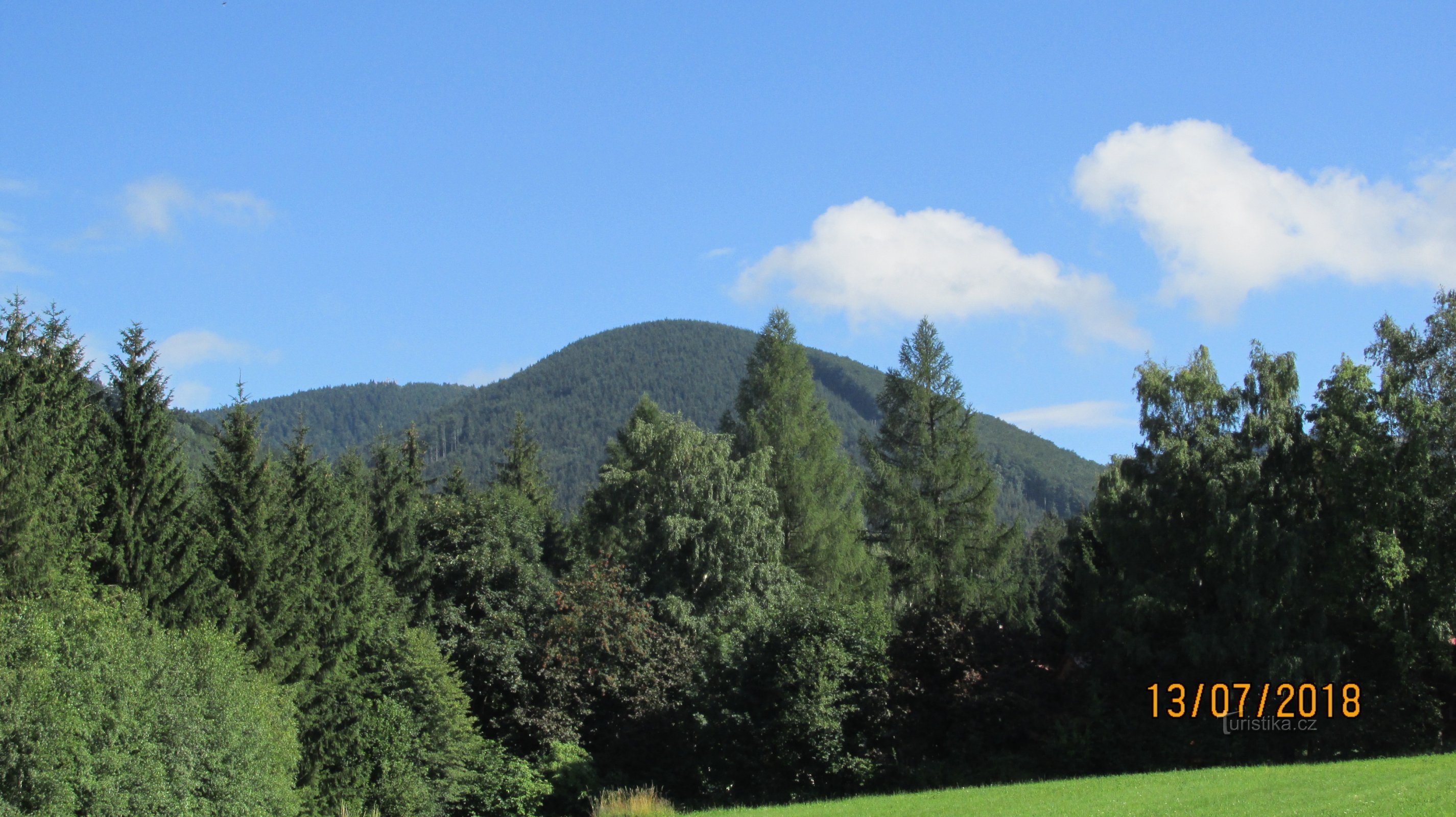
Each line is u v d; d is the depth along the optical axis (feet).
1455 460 118.52
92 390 103.35
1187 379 131.44
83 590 79.46
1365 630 121.90
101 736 69.46
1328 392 125.90
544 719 131.44
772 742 128.77
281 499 118.73
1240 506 120.88
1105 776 116.16
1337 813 70.23
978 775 128.88
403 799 110.32
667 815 111.04
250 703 85.15
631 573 149.69
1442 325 120.88
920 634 139.33
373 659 124.88
